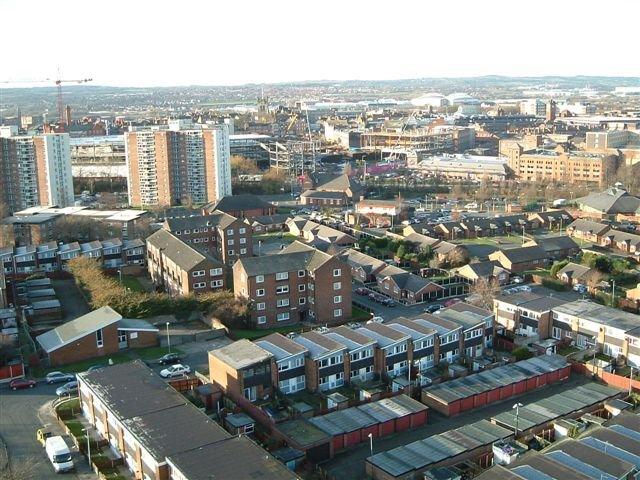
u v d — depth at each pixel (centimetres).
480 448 9081
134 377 10225
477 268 17512
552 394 11169
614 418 9450
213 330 14050
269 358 10869
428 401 10800
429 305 15938
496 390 10906
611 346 12412
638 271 17912
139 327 13338
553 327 13412
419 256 19438
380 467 8656
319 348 11488
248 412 10331
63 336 12888
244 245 19788
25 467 8938
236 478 7419
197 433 8481
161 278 17750
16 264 18550
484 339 12925
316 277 14512
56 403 10850
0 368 11725
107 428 9431
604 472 7988
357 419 9925
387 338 11925
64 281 18375
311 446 9175
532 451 8688
